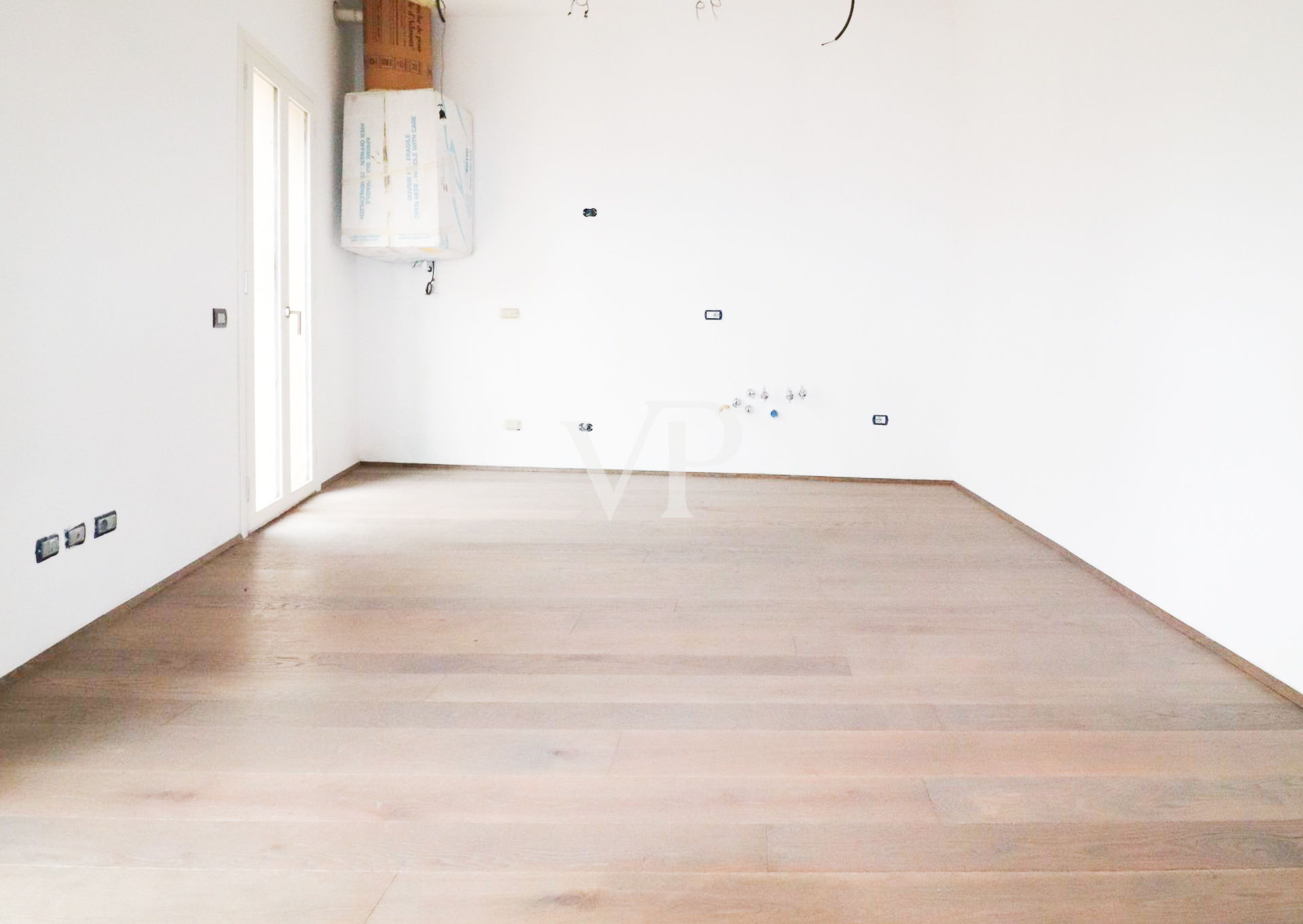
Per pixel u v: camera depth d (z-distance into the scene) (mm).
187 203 3689
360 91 6102
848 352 6293
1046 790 2125
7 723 2389
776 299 6289
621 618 3332
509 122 6277
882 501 5645
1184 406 3297
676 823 1966
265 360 4801
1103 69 3986
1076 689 2742
